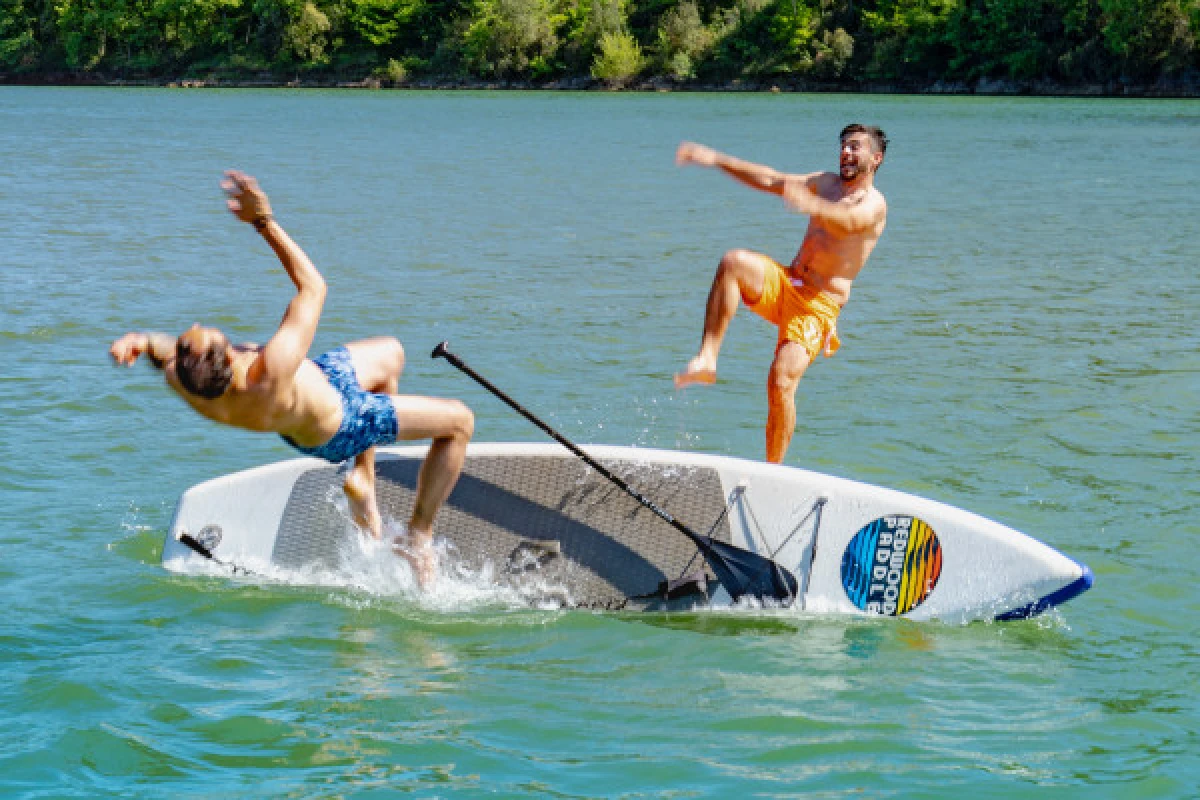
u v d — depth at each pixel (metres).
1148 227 29.12
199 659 8.04
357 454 8.62
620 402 14.17
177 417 13.19
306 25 124.19
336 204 32.25
